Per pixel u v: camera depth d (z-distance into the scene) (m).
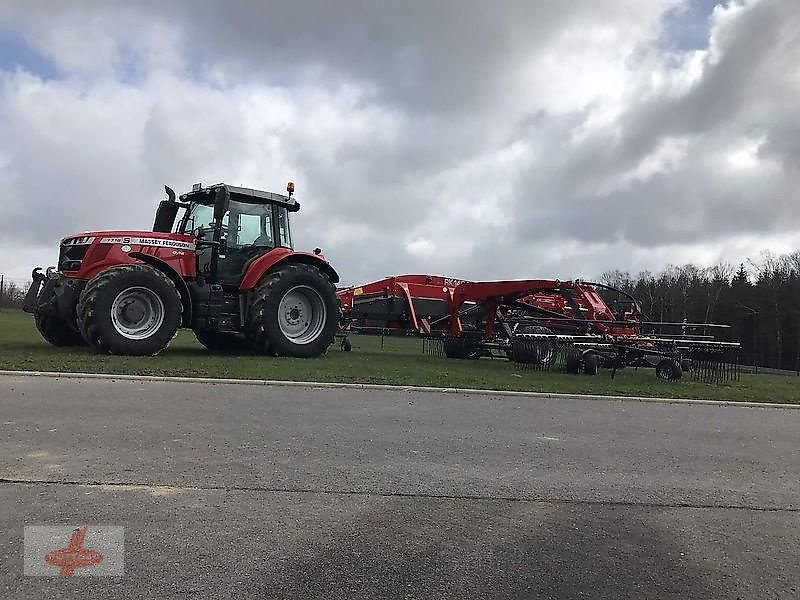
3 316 33.72
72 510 4.21
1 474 4.88
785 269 58.12
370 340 28.17
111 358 11.48
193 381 9.86
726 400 10.83
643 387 11.88
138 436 6.19
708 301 63.06
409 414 8.05
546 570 3.65
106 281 11.95
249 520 4.18
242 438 6.31
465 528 4.21
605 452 6.44
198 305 13.17
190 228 14.25
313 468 5.38
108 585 3.28
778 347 56.50
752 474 5.84
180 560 3.58
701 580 3.61
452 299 16.91
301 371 11.20
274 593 3.26
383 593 3.31
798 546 4.15
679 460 6.25
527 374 13.21
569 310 18.55
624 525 4.39
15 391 8.37
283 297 13.81
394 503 4.62
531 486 5.16
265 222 14.29
